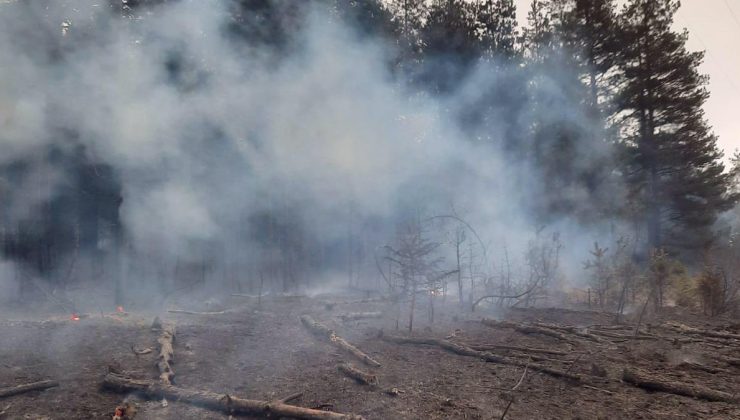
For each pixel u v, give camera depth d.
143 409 3.27
